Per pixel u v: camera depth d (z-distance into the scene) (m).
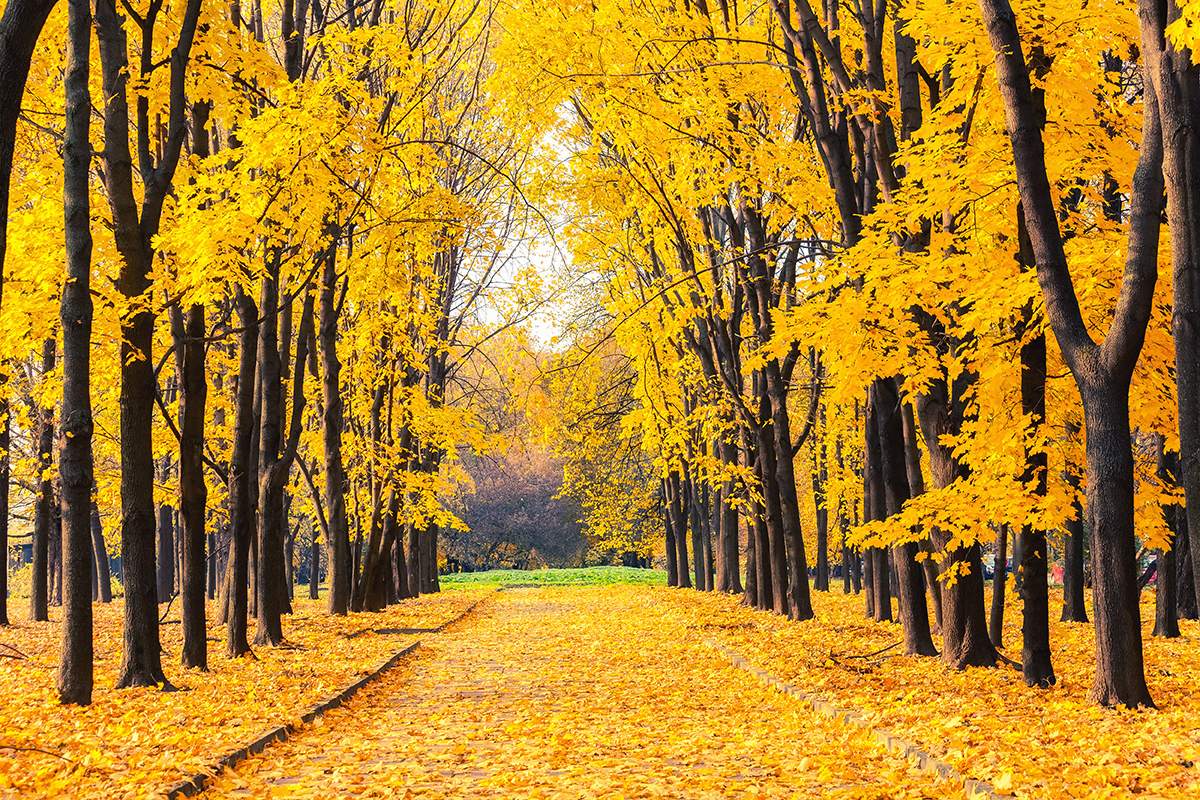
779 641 15.80
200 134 13.70
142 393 11.02
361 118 12.89
